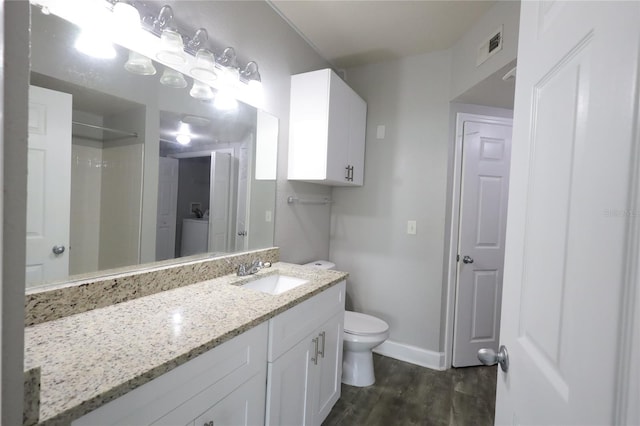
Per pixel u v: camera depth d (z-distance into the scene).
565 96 0.54
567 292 0.50
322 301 1.61
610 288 0.39
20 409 0.33
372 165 2.69
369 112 2.70
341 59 2.61
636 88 0.36
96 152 1.14
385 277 2.65
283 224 2.21
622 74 0.39
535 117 0.66
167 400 0.80
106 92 1.16
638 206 0.36
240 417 1.07
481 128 2.44
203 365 0.90
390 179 2.62
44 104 1.00
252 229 1.94
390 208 2.62
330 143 2.08
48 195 1.02
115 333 0.92
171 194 1.44
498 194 2.50
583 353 0.44
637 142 0.36
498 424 0.80
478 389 2.15
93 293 1.10
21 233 0.32
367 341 2.02
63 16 1.04
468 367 2.47
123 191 1.24
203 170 1.59
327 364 1.71
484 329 2.51
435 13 1.96
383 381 2.21
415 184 2.52
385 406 1.92
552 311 0.55
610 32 0.41
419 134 2.50
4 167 0.31
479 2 1.83
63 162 1.06
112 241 1.21
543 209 0.60
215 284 1.49
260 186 1.98
